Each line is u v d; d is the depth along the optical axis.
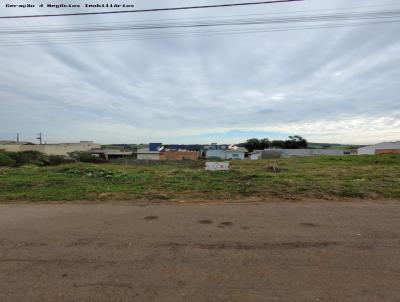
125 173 11.39
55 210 5.72
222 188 7.74
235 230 4.35
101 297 2.55
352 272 2.97
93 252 3.57
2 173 11.07
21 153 39.12
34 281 2.86
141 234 4.21
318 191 7.18
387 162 21.91
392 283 2.74
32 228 4.54
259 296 2.54
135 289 2.68
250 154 61.72
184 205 6.05
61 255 3.48
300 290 2.63
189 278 2.88
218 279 2.85
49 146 57.56
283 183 8.38
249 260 3.29
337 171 13.22
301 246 3.69
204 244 3.79
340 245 3.71
